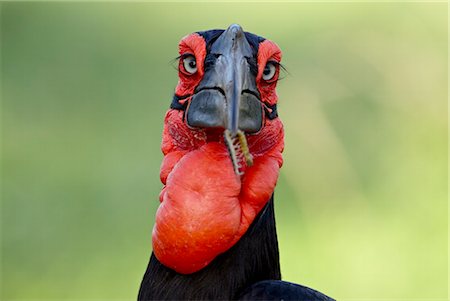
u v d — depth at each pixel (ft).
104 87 56.75
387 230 44.24
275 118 21.68
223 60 20.45
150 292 21.72
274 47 21.18
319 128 48.06
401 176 46.73
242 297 21.27
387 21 53.67
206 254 20.61
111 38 60.18
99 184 48.57
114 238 45.85
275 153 21.74
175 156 21.65
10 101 55.42
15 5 60.49
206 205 20.38
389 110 49.32
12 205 47.44
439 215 44.65
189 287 21.33
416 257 42.65
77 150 51.31
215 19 61.93
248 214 20.97
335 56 52.75
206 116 20.43
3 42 59.31
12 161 50.65
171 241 20.49
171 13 62.80
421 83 49.85
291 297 21.03
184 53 21.21
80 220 46.55
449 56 50.47
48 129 53.16
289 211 45.55
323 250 43.39
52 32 59.88
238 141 20.45
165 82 57.52
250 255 21.52
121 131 52.95
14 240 45.50
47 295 43.09
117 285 43.45
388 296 41.42
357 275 41.93
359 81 50.72
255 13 61.26
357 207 45.47
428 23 52.70
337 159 47.03
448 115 48.62
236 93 20.18
